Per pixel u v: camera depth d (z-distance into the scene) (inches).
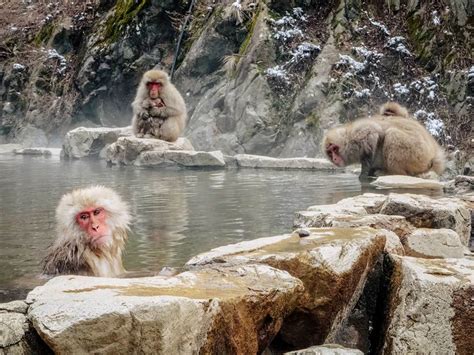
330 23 574.9
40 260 155.1
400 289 128.0
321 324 128.5
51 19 791.7
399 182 303.0
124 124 678.5
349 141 362.9
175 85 607.8
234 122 538.6
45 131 701.3
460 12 537.6
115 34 681.6
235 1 599.8
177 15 668.7
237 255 134.2
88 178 328.8
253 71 544.7
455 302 120.4
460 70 512.7
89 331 90.1
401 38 547.2
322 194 268.7
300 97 522.0
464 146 469.7
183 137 513.7
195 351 98.3
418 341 119.0
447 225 185.2
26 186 287.6
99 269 145.0
